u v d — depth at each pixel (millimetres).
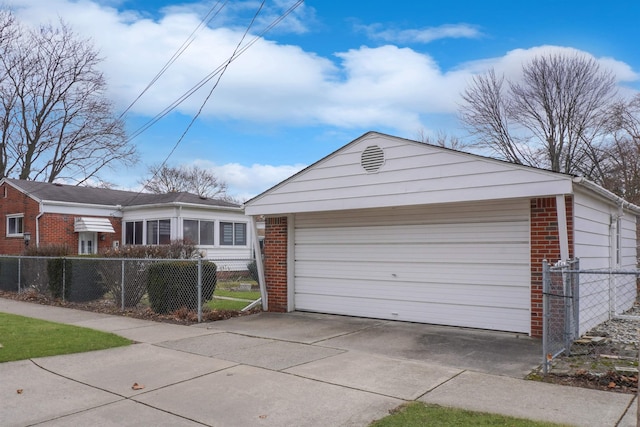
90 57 31766
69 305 12750
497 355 6730
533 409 4582
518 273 8102
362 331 8609
